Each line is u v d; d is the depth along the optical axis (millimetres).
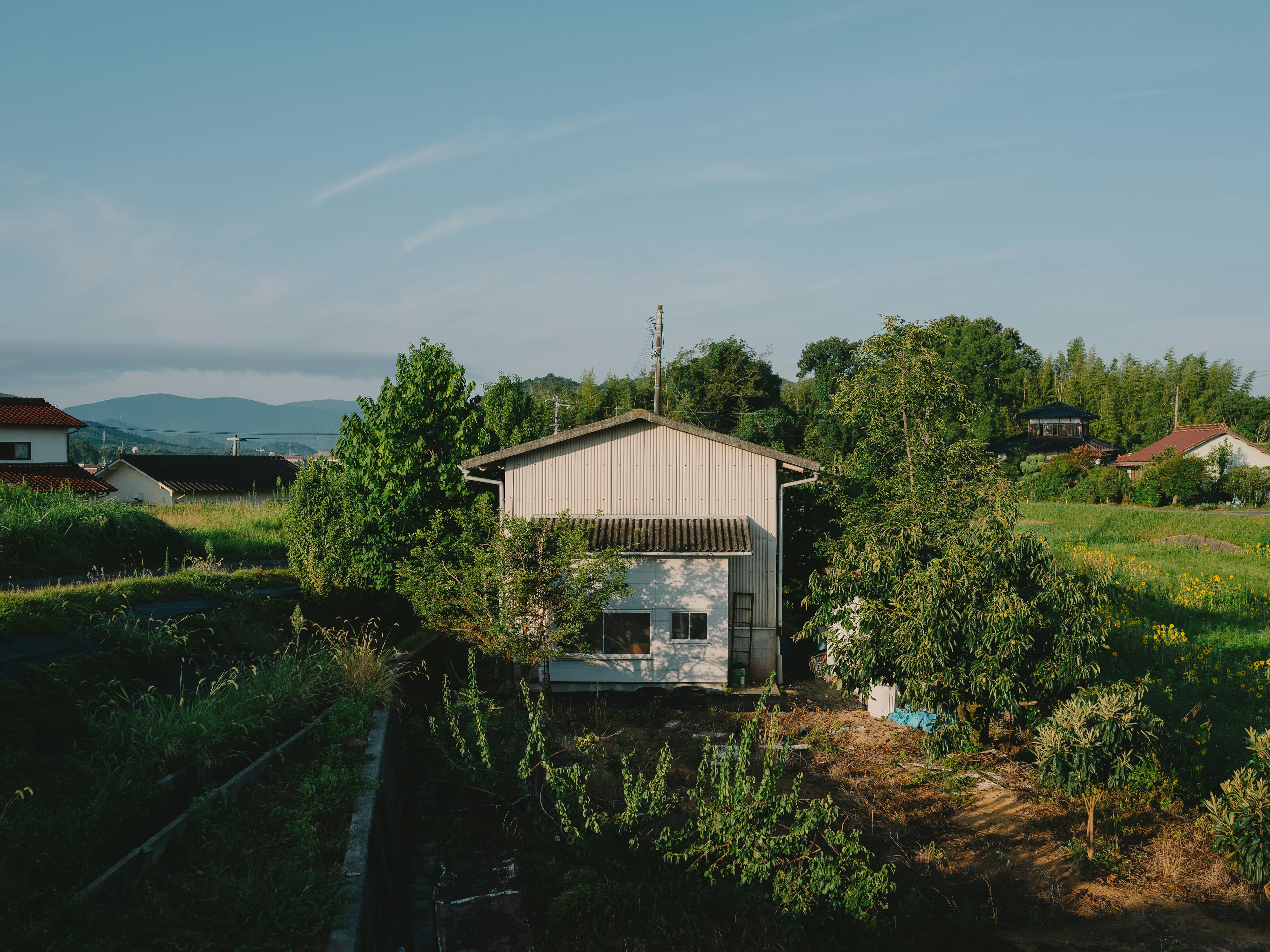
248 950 4723
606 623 16234
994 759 11609
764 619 17297
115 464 40344
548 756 10070
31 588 11766
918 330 18938
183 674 9414
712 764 8578
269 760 7727
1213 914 7426
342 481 17359
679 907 7504
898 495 18500
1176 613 18141
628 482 17500
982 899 7812
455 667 16938
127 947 4449
